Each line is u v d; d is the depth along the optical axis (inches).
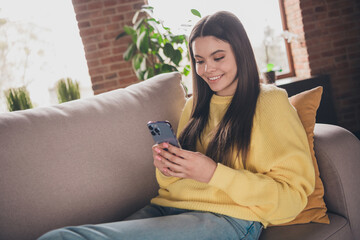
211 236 34.2
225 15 40.6
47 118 45.2
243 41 40.3
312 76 116.9
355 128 126.9
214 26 39.7
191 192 39.9
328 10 119.6
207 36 39.8
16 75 139.7
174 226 33.9
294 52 131.6
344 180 42.1
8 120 43.3
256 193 35.5
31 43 138.0
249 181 35.5
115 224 33.6
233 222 36.4
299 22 122.1
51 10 136.8
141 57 122.9
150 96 53.4
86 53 127.6
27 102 107.9
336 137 44.8
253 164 39.6
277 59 134.4
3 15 135.6
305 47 121.9
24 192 39.9
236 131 39.3
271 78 111.0
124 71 129.8
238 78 41.2
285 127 38.1
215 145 40.8
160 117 52.1
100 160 45.1
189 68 120.2
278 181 37.5
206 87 46.6
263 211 36.7
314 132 46.6
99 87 130.0
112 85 130.2
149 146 49.6
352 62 122.8
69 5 136.3
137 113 50.5
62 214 41.5
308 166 38.0
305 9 119.0
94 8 124.9
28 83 140.4
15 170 40.3
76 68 140.3
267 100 39.3
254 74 40.8
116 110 49.4
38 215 40.1
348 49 122.0
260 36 132.0
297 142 38.0
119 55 128.5
